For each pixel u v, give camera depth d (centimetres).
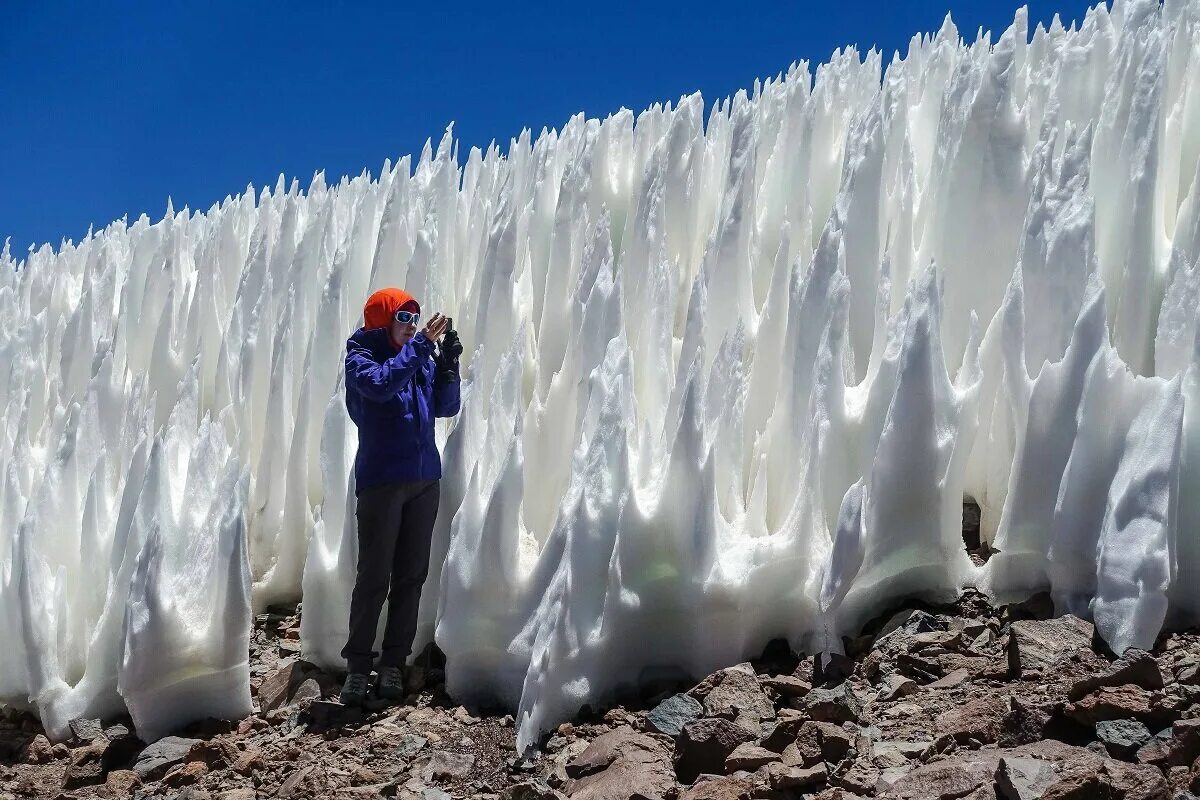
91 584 590
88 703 545
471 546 496
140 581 523
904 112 635
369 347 517
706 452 464
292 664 555
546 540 510
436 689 509
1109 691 356
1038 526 451
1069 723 355
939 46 721
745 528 475
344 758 457
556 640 450
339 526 566
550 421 548
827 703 399
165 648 518
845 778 355
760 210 671
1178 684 367
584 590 463
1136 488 415
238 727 515
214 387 801
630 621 462
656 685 467
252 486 677
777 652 465
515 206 707
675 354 611
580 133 863
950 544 470
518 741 438
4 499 666
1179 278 462
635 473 478
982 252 551
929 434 462
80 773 497
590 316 548
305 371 714
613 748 410
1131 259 496
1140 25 636
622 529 461
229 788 452
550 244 714
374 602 507
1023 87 648
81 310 876
